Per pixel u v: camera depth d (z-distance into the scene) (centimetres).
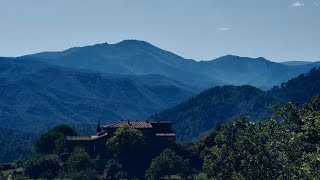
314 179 7775
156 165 19475
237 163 10438
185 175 19688
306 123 8188
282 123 9550
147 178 19712
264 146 9538
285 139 9231
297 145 8894
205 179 18300
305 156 8138
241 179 9650
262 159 9369
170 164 19488
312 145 8612
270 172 9181
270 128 9738
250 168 9481
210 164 11312
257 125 10162
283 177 8862
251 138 9900
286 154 9094
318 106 8869
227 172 10481
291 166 8762
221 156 11056
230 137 11550
